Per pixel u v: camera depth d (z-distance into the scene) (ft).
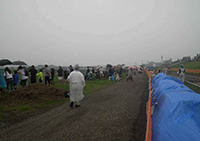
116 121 14.69
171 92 11.98
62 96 26.13
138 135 11.79
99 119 15.23
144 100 23.52
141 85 41.93
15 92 24.80
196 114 7.95
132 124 13.97
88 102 22.49
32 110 18.65
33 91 25.14
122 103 21.68
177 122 7.63
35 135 11.81
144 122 14.47
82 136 11.55
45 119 15.42
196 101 8.84
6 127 13.48
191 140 6.40
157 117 9.53
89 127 13.24
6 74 30.63
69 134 11.91
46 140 10.99
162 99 11.39
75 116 16.19
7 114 16.97
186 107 8.50
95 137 11.39
